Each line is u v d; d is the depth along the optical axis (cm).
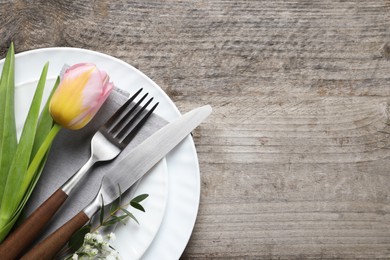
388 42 59
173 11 58
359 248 56
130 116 52
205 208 55
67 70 48
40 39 55
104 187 50
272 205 56
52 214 48
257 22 58
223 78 57
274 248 55
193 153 52
